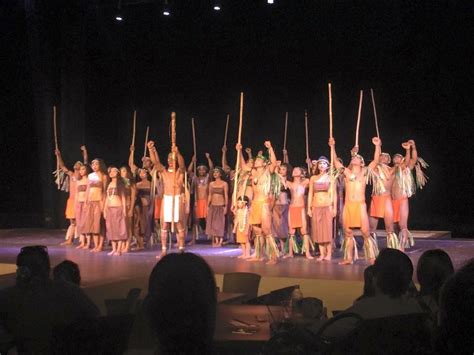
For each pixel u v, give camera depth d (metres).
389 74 14.23
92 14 14.62
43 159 14.80
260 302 4.90
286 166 10.59
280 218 10.22
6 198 17.12
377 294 3.22
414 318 2.67
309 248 10.35
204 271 2.00
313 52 14.55
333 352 2.71
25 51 15.60
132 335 4.10
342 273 8.02
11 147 16.44
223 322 3.86
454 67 13.83
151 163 11.92
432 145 14.48
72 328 3.08
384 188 9.80
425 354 2.58
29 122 16.41
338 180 10.59
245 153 15.74
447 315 1.69
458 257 9.25
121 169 10.99
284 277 7.57
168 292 1.94
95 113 15.66
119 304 4.57
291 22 14.48
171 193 10.38
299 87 14.90
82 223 11.06
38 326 3.50
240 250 10.98
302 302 4.15
